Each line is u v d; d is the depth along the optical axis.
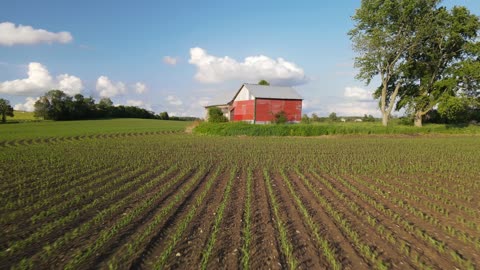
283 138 35.00
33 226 7.18
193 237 6.53
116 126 60.88
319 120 64.19
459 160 18.47
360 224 7.44
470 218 8.10
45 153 20.89
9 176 12.95
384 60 42.69
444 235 6.89
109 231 6.81
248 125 38.97
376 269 5.25
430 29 39.94
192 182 11.95
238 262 5.45
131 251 5.80
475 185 12.08
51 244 6.16
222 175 13.47
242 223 7.40
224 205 8.67
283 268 5.26
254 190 10.78
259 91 49.34
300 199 9.61
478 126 44.91
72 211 8.31
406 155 20.47
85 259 5.51
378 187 11.52
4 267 5.21
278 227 7.16
